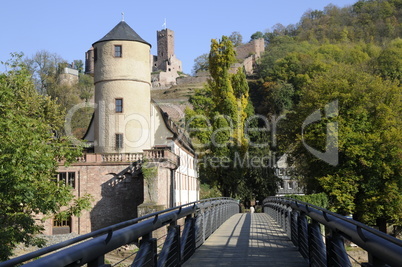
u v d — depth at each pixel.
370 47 135.75
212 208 19.88
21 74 23.16
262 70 140.38
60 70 77.19
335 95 38.09
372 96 38.25
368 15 175.00
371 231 5.07
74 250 4.54
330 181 37.09
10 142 18.28
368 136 36.41
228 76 58.34
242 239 16.72
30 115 27.06
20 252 29.00
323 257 8.85
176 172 46.62
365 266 5.49
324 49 130.00
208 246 14.71
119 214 40.41
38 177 21.06
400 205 36.66
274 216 28.70
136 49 45.81
